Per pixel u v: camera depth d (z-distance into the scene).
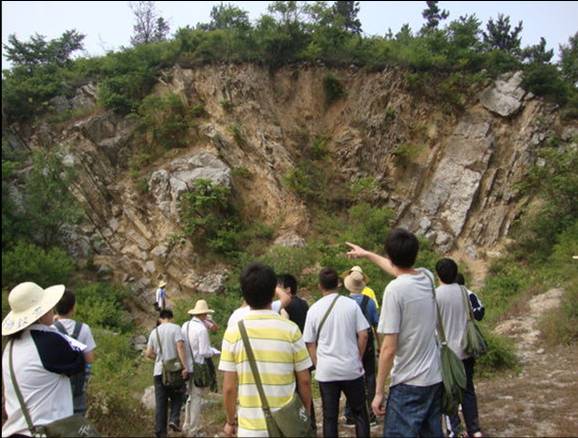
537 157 24.19
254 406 3.44
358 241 21.64
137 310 21.09
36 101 25.77
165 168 23.52
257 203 23.42
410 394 4.01
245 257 21.16
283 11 27.11
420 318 4.05
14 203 21.22
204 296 20.48
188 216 21.98
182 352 6.86
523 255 21.83
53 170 22.34
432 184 24.56
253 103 25.52
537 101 25.39
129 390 8.86
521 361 10.45
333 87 26.41
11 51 30.62
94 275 21.78
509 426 6.61
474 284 21.12
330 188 24.67
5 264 18.25
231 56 26.36
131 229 23.25
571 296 12.99
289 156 24.86
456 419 5.71
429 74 26.38
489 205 23.89
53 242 21.75
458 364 4.39
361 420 5.08
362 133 25.73
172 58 26.56
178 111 25.14
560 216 21.81
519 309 14.57
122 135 24.97
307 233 22.94
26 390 3.76
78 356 4.00
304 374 3.64
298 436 3.37
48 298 4.08
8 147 24.47
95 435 3.88
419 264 21.27
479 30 28.03
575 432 6.26
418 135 25.61
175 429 7.12
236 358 3.55
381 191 24.48
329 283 5.32
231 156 24.00
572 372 9.30
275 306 5.67
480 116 25.64
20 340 3.88
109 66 26.88
